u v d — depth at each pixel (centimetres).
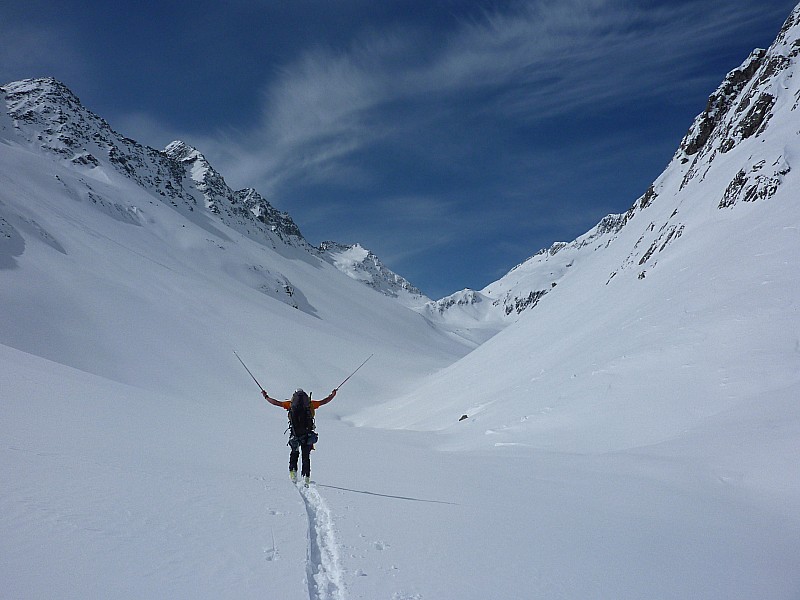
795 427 1185
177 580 365
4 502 447
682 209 4738
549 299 7562
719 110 6762
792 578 579
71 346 6234
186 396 6150
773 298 2059
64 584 320
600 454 1426
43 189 12731
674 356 2070
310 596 386
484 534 632
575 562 561
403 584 441
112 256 10181
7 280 7025
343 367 10038
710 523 800
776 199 3109
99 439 871
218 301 10825
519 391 3416
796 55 4884
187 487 640
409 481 992
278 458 1152
